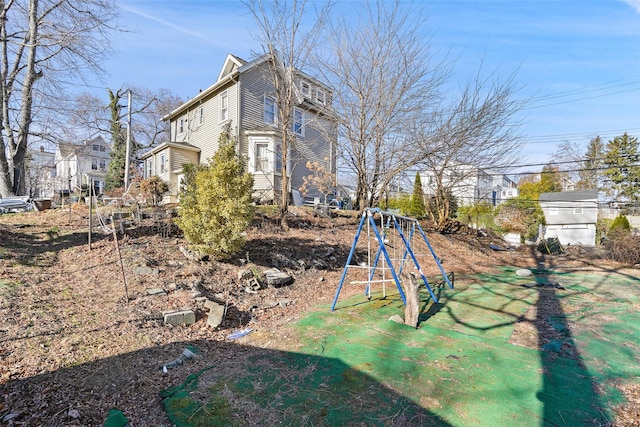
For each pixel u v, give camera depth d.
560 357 3.62
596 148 33.31
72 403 2.65
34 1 12.87
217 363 3.47
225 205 6.41
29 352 3.29
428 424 2.46
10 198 13.70
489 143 10.92
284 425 2.47
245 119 15.09
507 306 5.57
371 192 12.43
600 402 2.76
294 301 5.76
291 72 10.22
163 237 7.66
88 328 3.89
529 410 2.63
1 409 2.50
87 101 21.23
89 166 34.91
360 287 6.93
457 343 3.97
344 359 3.53
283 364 3.44
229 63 16.86
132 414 2.57
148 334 3.94
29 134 15.46
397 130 11.23
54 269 5.76
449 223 14.90
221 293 5.55
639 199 30.19
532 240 20.95
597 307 5.52
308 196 16.73
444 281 7.60
